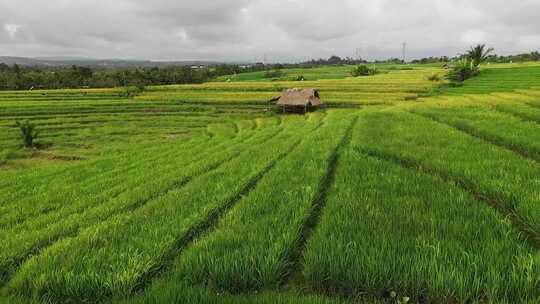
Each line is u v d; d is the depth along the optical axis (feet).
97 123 191.42
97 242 20.54
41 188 49.29
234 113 231.09
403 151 44.29
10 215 33.37
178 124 189.16
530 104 108.37
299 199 26.09
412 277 14.37
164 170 55.52
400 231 18.45
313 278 15.49
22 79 398.21
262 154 55.01
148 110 238.07
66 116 208.95
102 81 435.53
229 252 16.97
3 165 107.96
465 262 15.16
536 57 586.04
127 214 27.45
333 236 17.74
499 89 185.68
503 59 618.85
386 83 313.94
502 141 51.24
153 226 22.76
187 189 34.45
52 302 15.08
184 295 13.52
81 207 33.96
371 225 19.62
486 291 13.62
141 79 437.58
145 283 16.16
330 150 50.47
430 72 451.53
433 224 19.42
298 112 223.51
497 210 22.12
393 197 25.45
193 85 361.51
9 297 14.94
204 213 25.13
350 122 92.22
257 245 17.60
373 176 32.76
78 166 72.79
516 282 13.62
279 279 15.98
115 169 63.98
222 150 78.69
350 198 25.55
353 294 14.69
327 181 34.83
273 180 33.71
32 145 134.51
